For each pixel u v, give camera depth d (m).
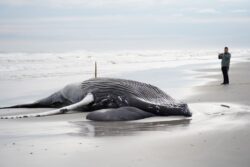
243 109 39.31
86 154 22.95
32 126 32.53
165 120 34.81
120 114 35.25
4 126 32.53
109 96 39.31
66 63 114.19
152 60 139.12
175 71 90.69
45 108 43.88
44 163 21.28
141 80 70.88
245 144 24.45
